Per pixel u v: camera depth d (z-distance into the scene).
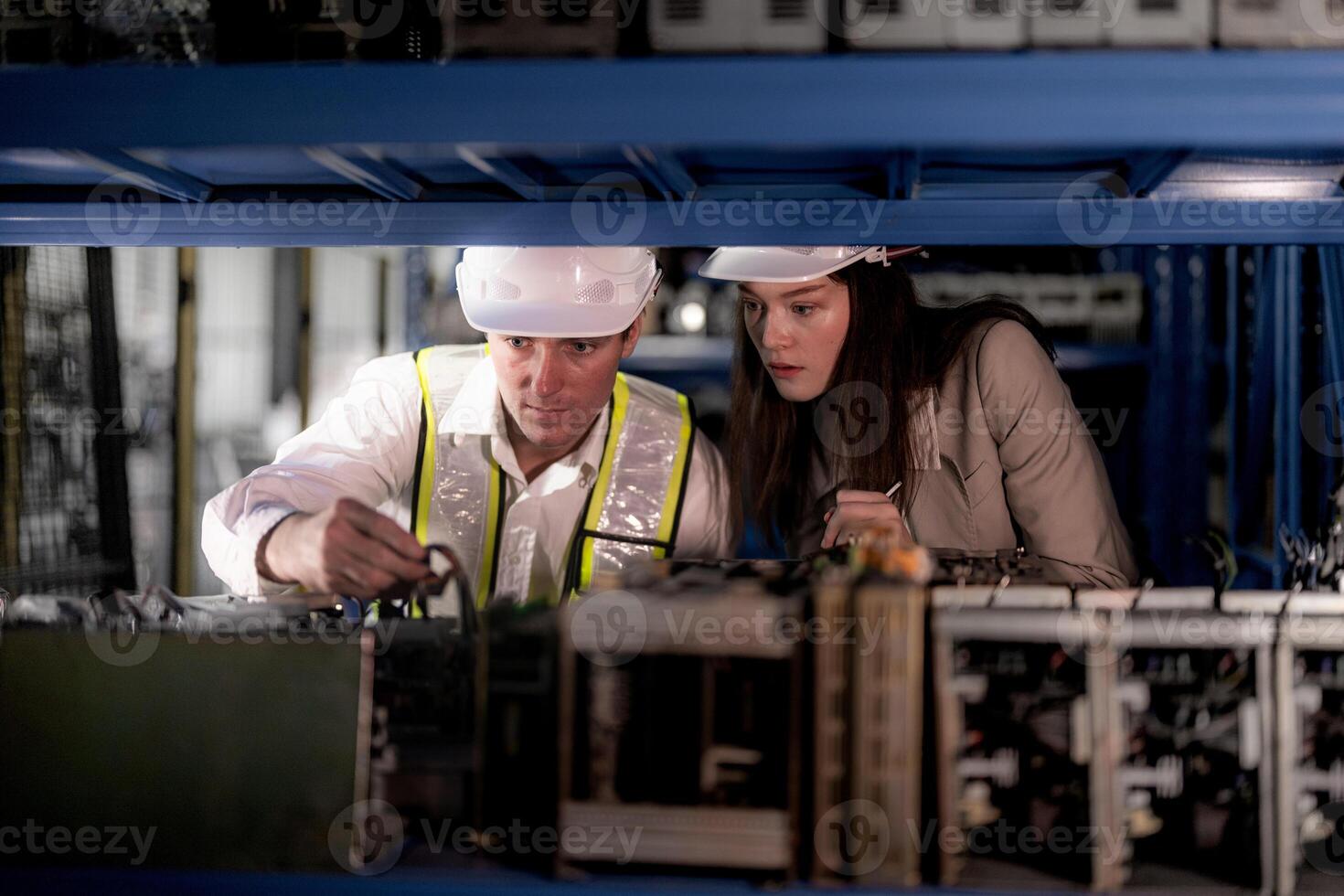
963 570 1.17
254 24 1.14
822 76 0.92
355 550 1.21
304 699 1.02
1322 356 2.12
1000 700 0.99
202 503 3.85
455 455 1.84
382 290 5.54
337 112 0.95
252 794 1.01
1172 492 3.39
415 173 1.28
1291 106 0.89
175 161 1.20
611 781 0.98
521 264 1.53
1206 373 3.34
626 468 1.84
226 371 4.12
